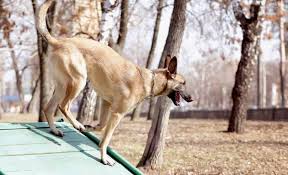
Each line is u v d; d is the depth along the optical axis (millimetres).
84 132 7141
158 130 10188
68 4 15234
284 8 21234
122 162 6559
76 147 6629
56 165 6004
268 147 13547
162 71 7082
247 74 17750
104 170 6176
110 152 6750
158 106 10203
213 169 10367
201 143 14656
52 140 6680
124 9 15844
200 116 40781
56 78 6680
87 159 6367
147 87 6887
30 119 25828
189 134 17750
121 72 6691
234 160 11445
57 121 7762
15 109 71562
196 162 11141
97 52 6688
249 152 12625
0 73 50875
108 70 6652
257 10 17109
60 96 6738
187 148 13453
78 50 6613
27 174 5586
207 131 19062
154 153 10172
